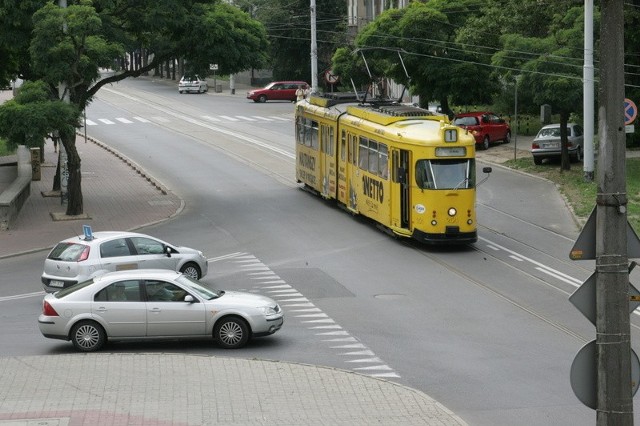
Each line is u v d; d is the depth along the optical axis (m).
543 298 24.69
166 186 46.03
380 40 57.44
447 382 17.92
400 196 31.72
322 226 35.41
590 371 10.02
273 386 17.38
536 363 19.11
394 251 30.92
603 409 9.88
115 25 39.06
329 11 94.12
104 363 19.06
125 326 20.12
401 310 23.58
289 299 24.86
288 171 50.06
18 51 39.09
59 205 41.03
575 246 10.13
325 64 94.12
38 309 24.42
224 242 32.88
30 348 20.64
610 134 9.78
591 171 40.91
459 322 22.42
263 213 38.41
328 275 27.64
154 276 20.53
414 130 31.36
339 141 37.88
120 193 43.94
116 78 39.72
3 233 35.03
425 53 56.41
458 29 56.25
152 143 62.34
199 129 69.31
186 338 20.45
